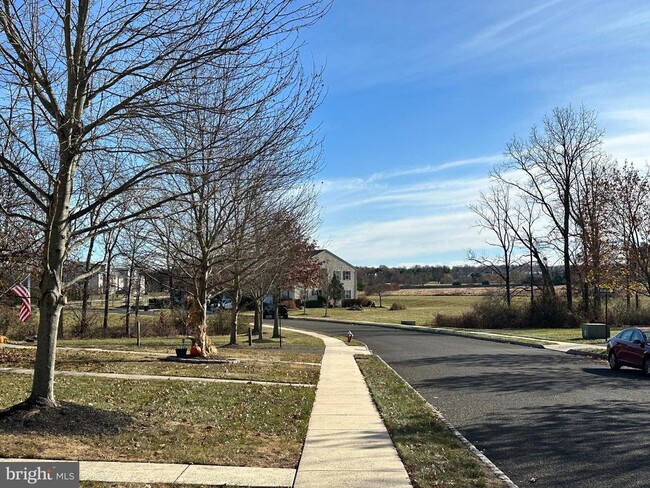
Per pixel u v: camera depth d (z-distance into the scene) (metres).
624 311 46.81
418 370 19.05
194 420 9.36
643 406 11.85
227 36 8.01
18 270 16.88
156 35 8.11
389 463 7.24
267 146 9.37
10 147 9.73
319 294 89.50
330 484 6.36
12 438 7.43
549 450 8.21
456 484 6.46
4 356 18.05
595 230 33.25
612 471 7.11
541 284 53.41
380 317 63.62
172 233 20.50
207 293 20.59
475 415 10.97
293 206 27.67
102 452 7.22
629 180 31.70
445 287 116.75
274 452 7.63
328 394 12.97
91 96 8.66
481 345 30.62
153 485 6.11
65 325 37.44
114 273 45.19
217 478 6.42
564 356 24.38
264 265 23.23
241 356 21.09
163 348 23.81
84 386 12.45
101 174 10.78
